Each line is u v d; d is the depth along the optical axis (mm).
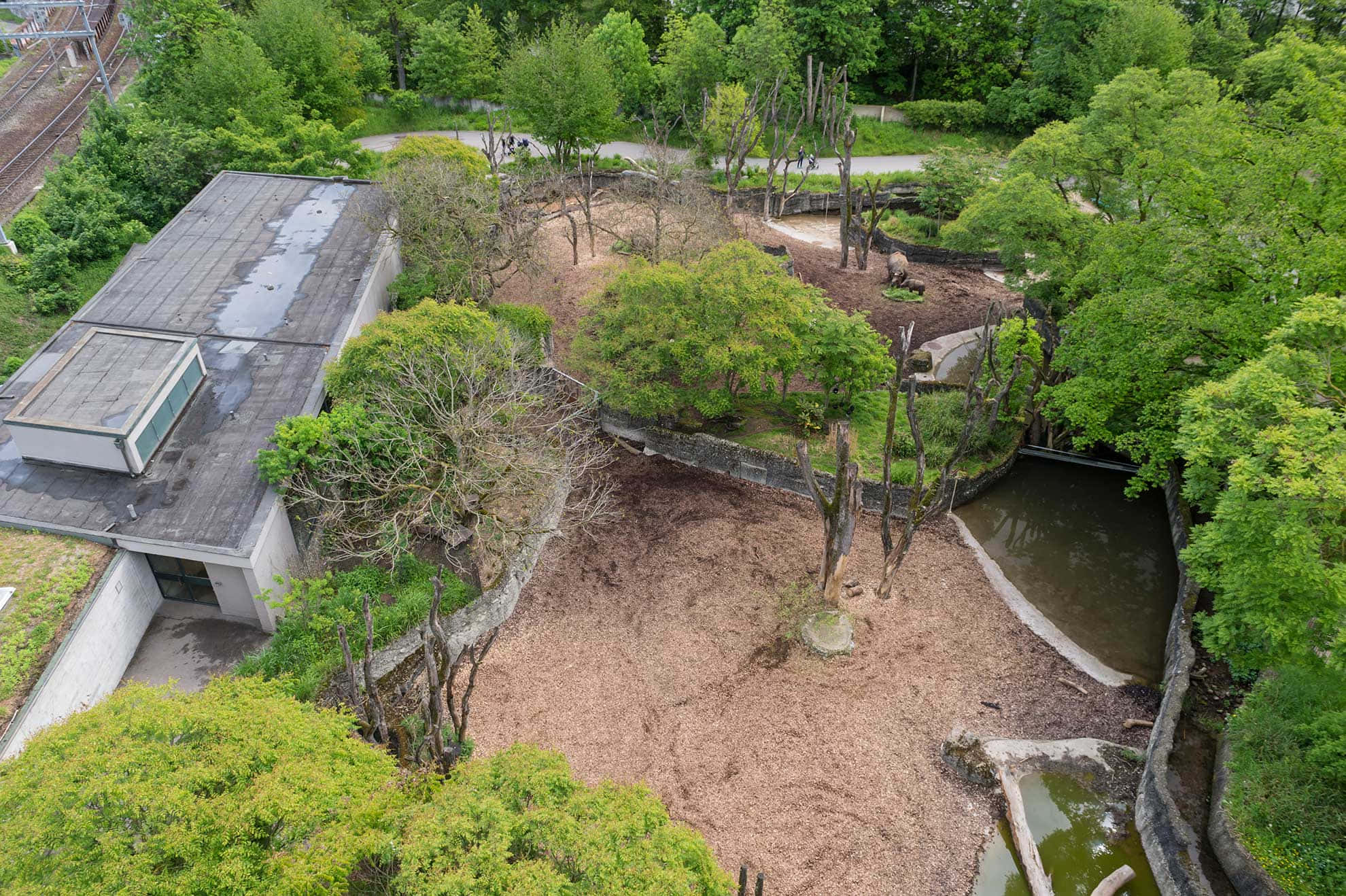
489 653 25641
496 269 39000
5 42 65688
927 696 24594
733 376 35625
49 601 22094
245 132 48000
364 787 15898
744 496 31984
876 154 63125
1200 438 20641
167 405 27094
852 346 32094
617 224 46938
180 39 53531
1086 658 26047
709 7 65438
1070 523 31766
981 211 37781
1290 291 24312
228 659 24281
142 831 13984
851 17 61969
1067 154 37344
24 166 49750
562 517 30391
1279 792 19484
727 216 46688
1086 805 21875
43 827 13406
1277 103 29250
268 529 24406
